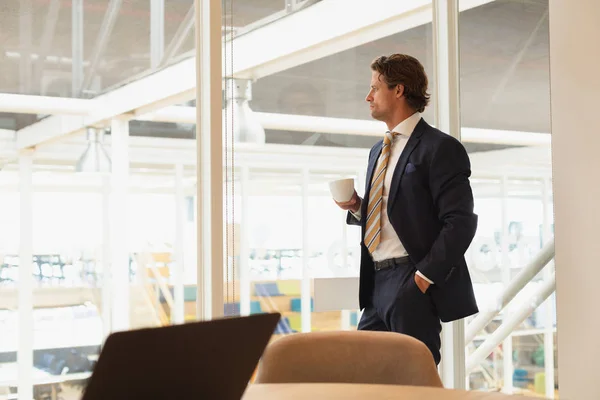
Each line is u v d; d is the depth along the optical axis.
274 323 1.14
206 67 3.14
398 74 2.97
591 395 3.14
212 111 3.12
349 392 1.52
